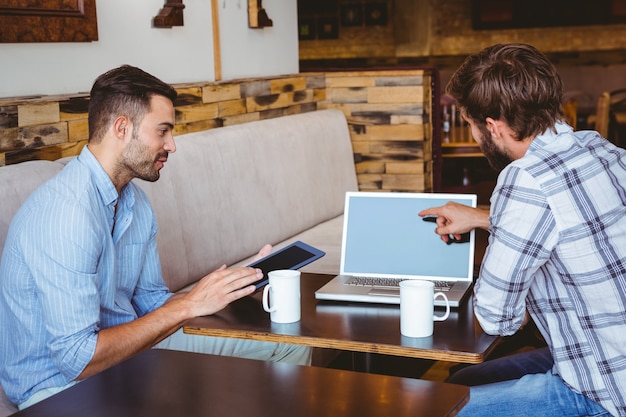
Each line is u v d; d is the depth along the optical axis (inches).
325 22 421.7
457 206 85.0
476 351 65.1
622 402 68.9
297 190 158.7
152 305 92.7
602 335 69.2
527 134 71.1
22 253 75.1
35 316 76.6
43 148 110.2
